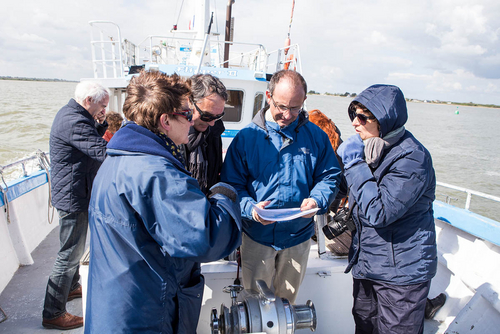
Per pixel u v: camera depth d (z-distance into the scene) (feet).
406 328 5.98
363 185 5.74
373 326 6.93
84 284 6.93
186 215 3.65
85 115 7.84
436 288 10.17
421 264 5.82
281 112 5.77
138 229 3.84
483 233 8.82
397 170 5.50
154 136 4.06
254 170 6.27
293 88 5.50
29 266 11.89
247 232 6.52
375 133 5.88
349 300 8.05
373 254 6.15
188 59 21.58
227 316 5.47
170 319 4.30
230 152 6.52
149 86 4.03
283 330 5.38
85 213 8.41
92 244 4.07
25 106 129.29
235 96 16.92
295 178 6.23
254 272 6.64
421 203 5.77
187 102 4.27
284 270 6.86
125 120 4.48
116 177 3.81
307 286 7.76
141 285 3.90
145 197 3.68
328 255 8.12
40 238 13.64
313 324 5.88
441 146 93.56
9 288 10.61
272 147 6.23
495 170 62.54
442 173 58.70
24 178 12.73
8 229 11.55
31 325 8.98
